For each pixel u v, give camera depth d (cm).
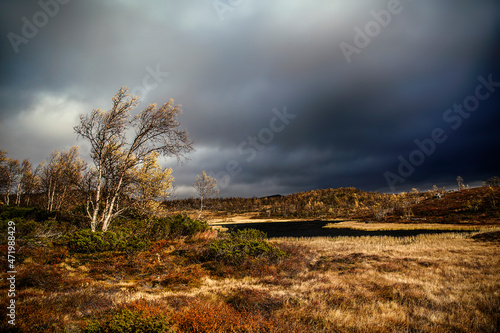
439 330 506
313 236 3822
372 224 5847
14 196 3475
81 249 1127
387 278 952
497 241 1788
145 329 425
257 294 748
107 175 1496
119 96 1505
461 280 882
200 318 491
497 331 488
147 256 1179
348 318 573
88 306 581
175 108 1606
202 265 1166
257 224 8512
